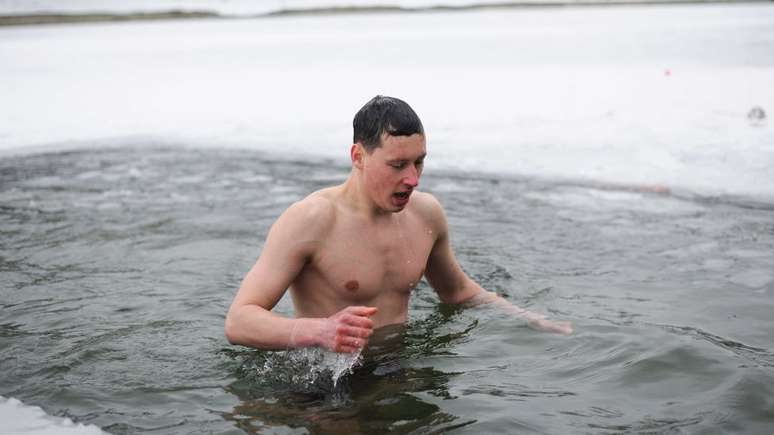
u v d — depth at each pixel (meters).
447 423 2.43
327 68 12.49
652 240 4.65
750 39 14.38
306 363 2.88
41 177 6.57
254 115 9.13
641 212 5.26
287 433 2.39
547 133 7.62
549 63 12.17
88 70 13.04
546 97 9.35
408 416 2.49
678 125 7.64
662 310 3.48
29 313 3.54
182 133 8.30
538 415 2.47
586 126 7.82
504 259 4.32
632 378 2.73
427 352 3.02
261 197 5.81
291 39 18.03
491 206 5.48
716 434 2.32
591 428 2.38
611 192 5.77
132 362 2.99
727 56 11.96
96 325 3.39
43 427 2.46
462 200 5.65
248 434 2.39
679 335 3.11
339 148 7.48
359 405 2.57
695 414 2.45
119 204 5.64
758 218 5.05
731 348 2.99
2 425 2.47
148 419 2.51
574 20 22.36
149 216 5.30
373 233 3.02
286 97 10.13
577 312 3.46
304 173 6.58
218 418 2.51
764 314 3.41
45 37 20.23
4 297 3.76
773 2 31.73
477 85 10.34
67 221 5.18
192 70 12.79
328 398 2.63
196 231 4.93
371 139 2.78
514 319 3.34
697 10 25.66
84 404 2.63
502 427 2.39
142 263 4.30
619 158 6.66
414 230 3.15
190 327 3.36
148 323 3.41
